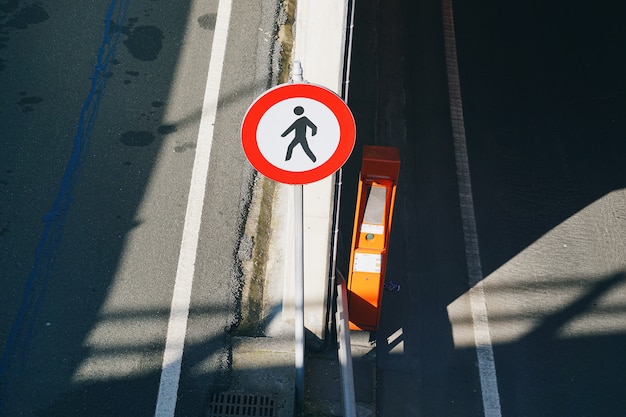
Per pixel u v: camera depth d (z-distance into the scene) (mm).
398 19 11102
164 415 5781
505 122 9672
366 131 9281
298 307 5320
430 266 7789
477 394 6672
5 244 6723
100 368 5988
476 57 10656
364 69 10188
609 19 11555
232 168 7555
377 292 6613
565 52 10898
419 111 9680
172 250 6852
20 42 8594
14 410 5684
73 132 7723
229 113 8062
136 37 8828
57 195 7164
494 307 7449
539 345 7137
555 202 8672
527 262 7941
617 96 10211
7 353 6008
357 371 6664
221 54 8695
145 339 6199
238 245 6965
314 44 5559
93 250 6777
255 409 5922
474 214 8414
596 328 7332
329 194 5902
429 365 6855
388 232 6383
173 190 7316
